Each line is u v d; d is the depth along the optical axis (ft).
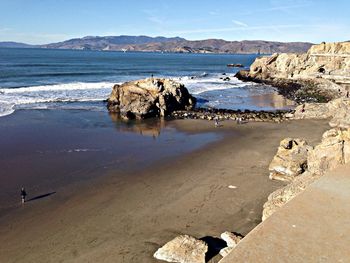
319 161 52.13
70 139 101.35
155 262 42.27
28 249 46.42
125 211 56.80
